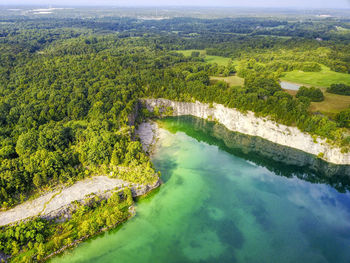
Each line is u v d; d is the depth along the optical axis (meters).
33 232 72.94
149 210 89.31
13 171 85.38
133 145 106.06
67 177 91.88
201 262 72.00
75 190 89.00
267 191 101.81
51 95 134.88
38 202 83.19
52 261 70.62
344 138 113.31
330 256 74.88
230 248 76.56
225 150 131.50
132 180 94.62
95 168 97.69
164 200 94.38
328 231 83.31
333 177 112.81
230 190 101.56
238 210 91.31
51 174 90.56
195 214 88.81
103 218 80.50
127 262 71.12
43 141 102.06
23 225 73.69
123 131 122.00
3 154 97.81
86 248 74.62
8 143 105.06
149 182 96.12
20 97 134.12
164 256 73.38
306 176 112.88
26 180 85.94
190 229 82.56
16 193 83.56
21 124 119.75
